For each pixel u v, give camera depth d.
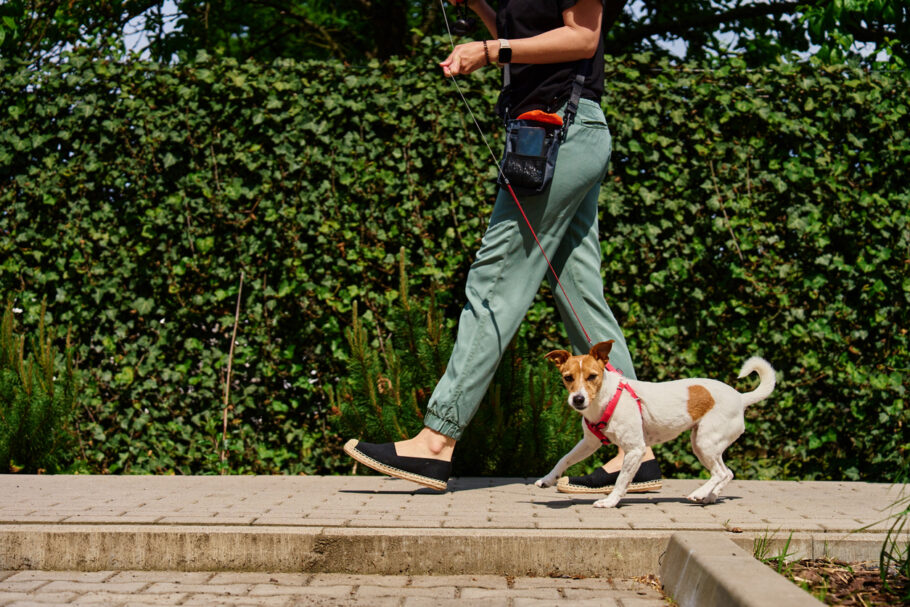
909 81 5.34
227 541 3.02
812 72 5.30
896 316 5.30
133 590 2.74
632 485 3.86
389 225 5.23
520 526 3.10
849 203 5.28
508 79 3.92
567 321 4.07
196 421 5.25
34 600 2.60
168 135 5.23
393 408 4.63
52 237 5.30
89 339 5.30
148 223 5.23
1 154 5.28
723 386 3.72
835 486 4.38
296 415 5.31
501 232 3.85
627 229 5.21
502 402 4.75
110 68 5.29
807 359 5.22
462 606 2.58
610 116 5.18
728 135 5.28
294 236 5.18
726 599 2.20
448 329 5.06
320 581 2.89
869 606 2.34
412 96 5.23
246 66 5.29
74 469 5.15
